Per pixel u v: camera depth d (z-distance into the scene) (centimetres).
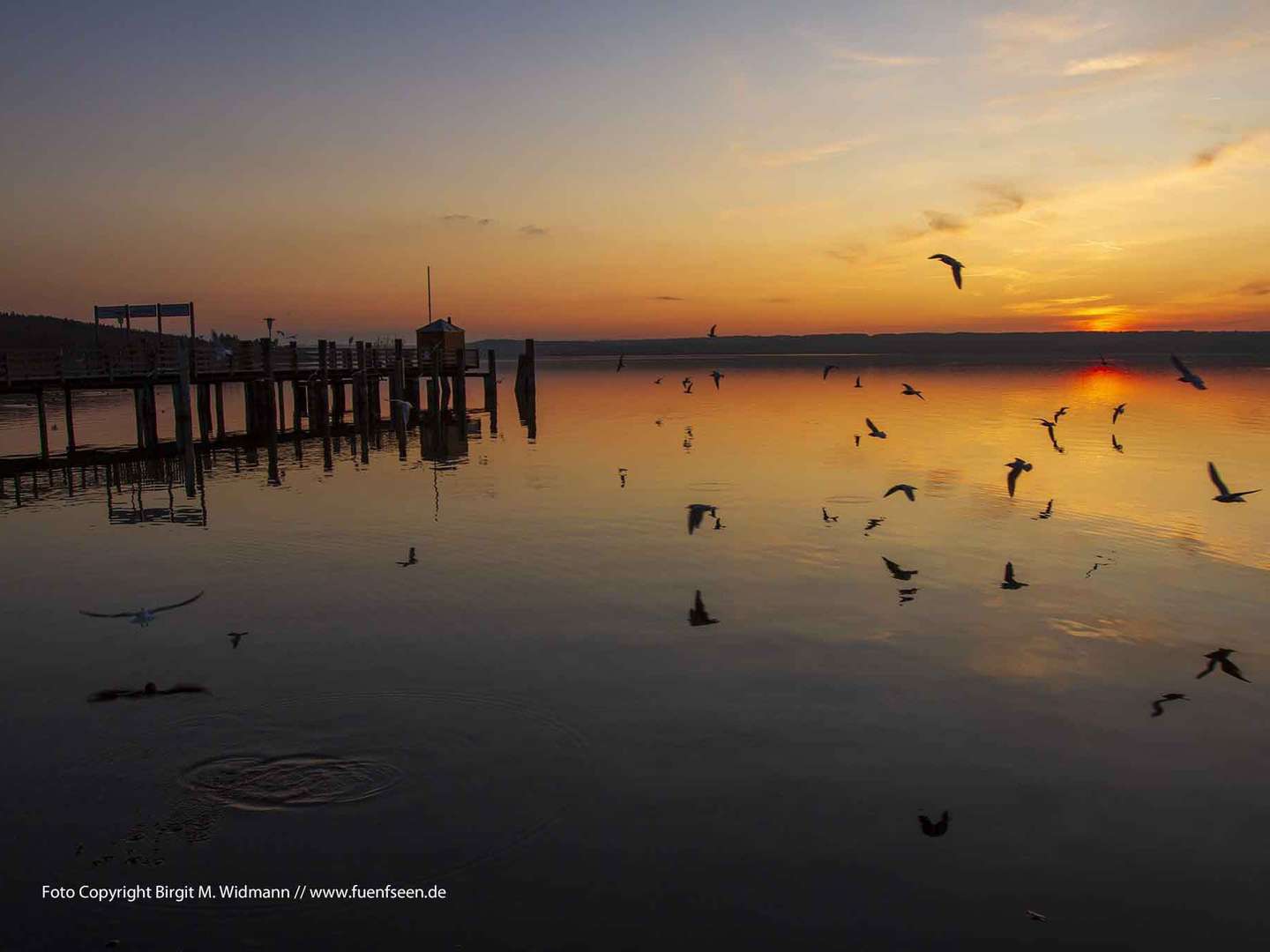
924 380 13725
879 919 1064
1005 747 1460
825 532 2841
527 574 2388
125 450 4862
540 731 1504
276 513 3164
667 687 1675
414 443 5288
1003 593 2223
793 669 1759
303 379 5619
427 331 6606
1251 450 4769
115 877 1133
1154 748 1461
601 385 13212
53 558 2564
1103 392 10062
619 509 3212
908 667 1772
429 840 1207
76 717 1555
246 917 1068
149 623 2003
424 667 1761
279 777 1362
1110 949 1022
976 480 3794
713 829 1231
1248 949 1023
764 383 13175
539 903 1090
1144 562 2508
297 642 1900
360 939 1030
